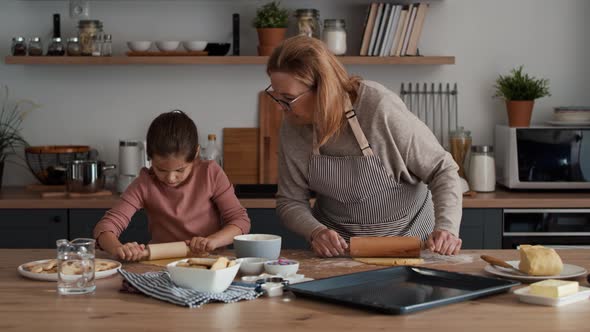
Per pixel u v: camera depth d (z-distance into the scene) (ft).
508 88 13.16
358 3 13.71
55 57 12.90
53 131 13.97
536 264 6.09
